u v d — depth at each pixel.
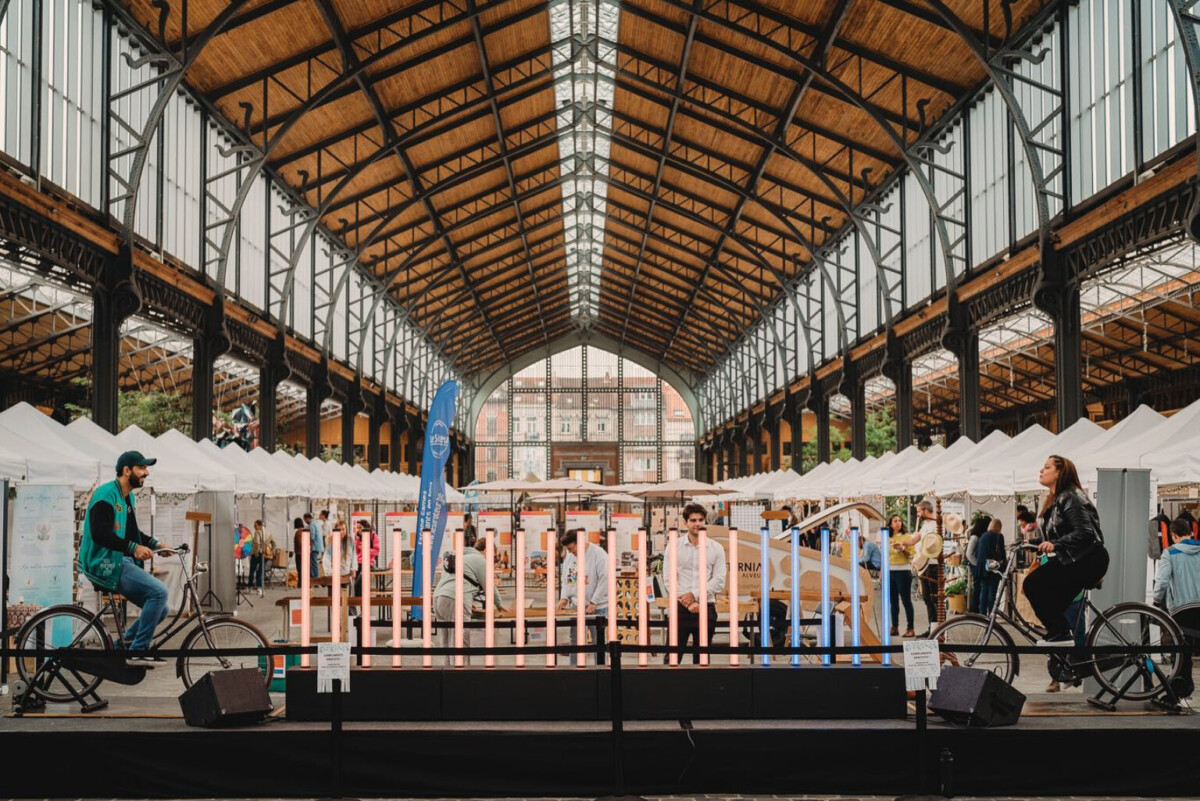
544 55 28.92
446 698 8.30
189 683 9.20
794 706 8.33
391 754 7.84
